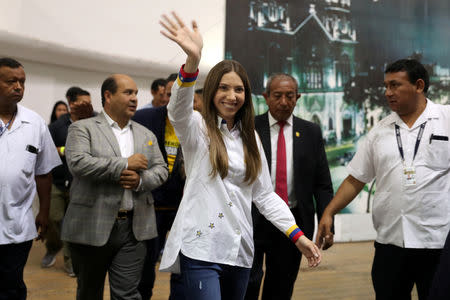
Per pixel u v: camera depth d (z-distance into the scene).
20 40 5.21
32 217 2.65
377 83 7.13
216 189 1.79
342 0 6.90
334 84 6.87
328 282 4.44
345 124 6.93
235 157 1.83
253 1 6.50
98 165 2.42
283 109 2.82
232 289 1.87
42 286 4.02
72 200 2.54
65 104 5.43
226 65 1.83
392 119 2.54
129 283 2.54
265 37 6.55
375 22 7.08
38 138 2.70
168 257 1.78
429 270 2.40
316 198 2.98
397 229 2.44
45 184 2.86
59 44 5.59
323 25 6.81
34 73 5.66
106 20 6.02
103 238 2.45
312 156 2.88
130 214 2.57
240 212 1.83
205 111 1.84
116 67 6.16
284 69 6.63
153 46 6.43
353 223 6.92
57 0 5.56
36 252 5.33
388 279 2.49
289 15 6.64
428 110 2.45
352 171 2.69
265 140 2.85
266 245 2.79
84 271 2.56
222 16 6.46
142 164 2.49
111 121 2.68
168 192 3.08
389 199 2.47
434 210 2.38
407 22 7.25
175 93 1.70
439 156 2.39
